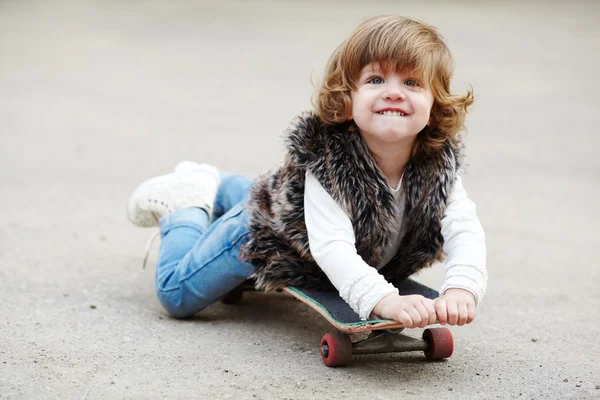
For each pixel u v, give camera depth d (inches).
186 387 249.3
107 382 251.0
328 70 278.8
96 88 962.7
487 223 492.4
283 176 284.5
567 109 858.8
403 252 281.7
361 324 253.4
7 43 1238.9
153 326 310.2
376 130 259.1
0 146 690.2
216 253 302.5
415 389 252.7
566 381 262.2
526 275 390.0
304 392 247.3
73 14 1521.9
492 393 251.0
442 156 271.4
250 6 1609.3
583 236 464.1
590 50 1164.5
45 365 262.8
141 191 344.8
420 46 260.8
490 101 884.6
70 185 564.7
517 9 1529.3
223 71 1058.7
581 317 329.7
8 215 478.6
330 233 264.7
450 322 248.1
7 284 350.9
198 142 711.7
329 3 1631.4
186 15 1509.6
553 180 606.2
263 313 333.4
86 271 380.2
